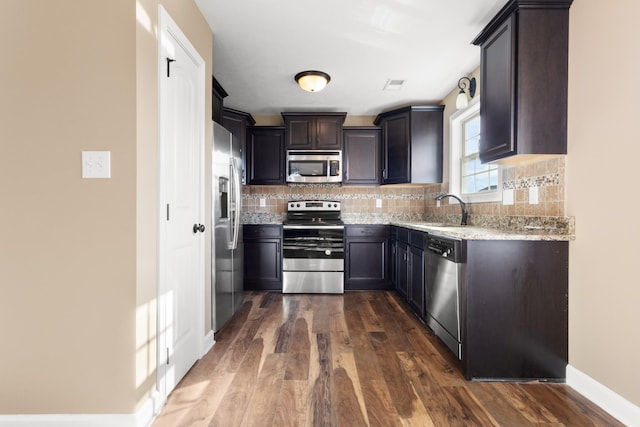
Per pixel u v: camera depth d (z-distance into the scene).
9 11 1.36
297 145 4.03
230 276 2.74
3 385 1.37
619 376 1.53
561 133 1.86
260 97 3.68
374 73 3.01
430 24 2.23
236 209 2.84
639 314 1.44
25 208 1.36
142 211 1.42
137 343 1.39
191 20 1.94
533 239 1.84
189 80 1.95
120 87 1.36
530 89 1.86
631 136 1.47
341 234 3.89
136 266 1.38
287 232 3.90
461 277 1.94
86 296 1.37
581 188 1.76
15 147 1.36
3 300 1.37
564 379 1.84
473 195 3.03
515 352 1.86
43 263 1.37
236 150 2.86
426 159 3.76
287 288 3.88
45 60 1.36
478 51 2.61
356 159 4.12
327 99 3.74
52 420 1.37
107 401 1.37
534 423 1.48
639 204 1.44
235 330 2.63
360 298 3.63
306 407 1.59
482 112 2.22
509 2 1.86
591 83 1.69
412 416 1.52
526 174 2.23
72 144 1.37
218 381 1.83
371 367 2.01
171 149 1.71
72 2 1.36
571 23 1.83
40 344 1.37
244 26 2.24
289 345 2.33
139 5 1.38
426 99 3.73
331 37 2.39
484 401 1.65
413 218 4.39
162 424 1.46
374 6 2.03
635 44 1.45
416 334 2.55
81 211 1.37
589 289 1.70
